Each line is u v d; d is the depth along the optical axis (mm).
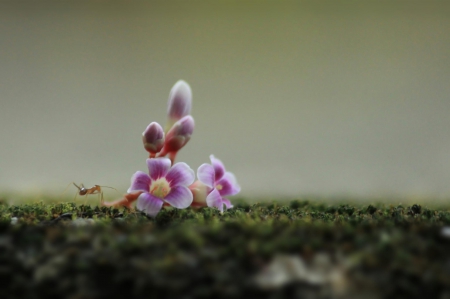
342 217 196
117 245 177
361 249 178
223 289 171
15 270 175
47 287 173
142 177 196
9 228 184
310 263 175
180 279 172
